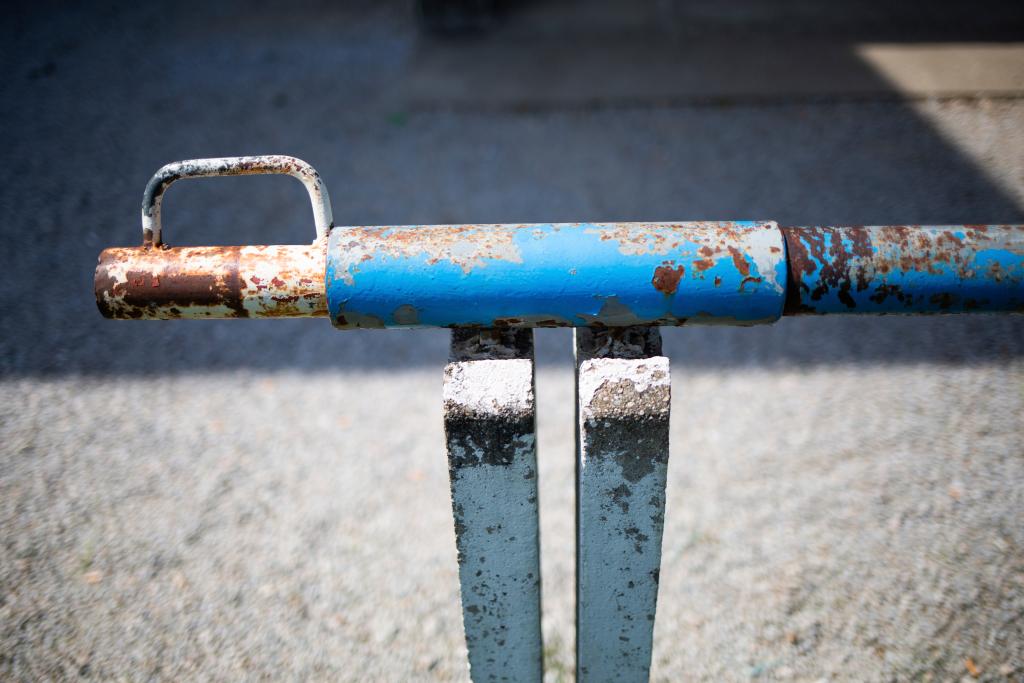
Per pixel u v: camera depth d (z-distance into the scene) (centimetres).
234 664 200
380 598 217
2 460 263
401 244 118
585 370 121
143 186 401
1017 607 206
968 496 240
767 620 207
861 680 191
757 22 545
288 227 368
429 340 314
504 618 141
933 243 118
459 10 545
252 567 226
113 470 260
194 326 325
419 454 264
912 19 539
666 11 568
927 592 212
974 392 279
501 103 466
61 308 331
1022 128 420
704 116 447
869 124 431
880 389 283
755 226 120
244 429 276
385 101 471
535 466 124
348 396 288
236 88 491
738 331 315
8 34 561
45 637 206
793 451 260
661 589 217
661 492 124
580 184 393
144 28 570
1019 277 117
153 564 227
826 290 119
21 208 387
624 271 117
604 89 474
